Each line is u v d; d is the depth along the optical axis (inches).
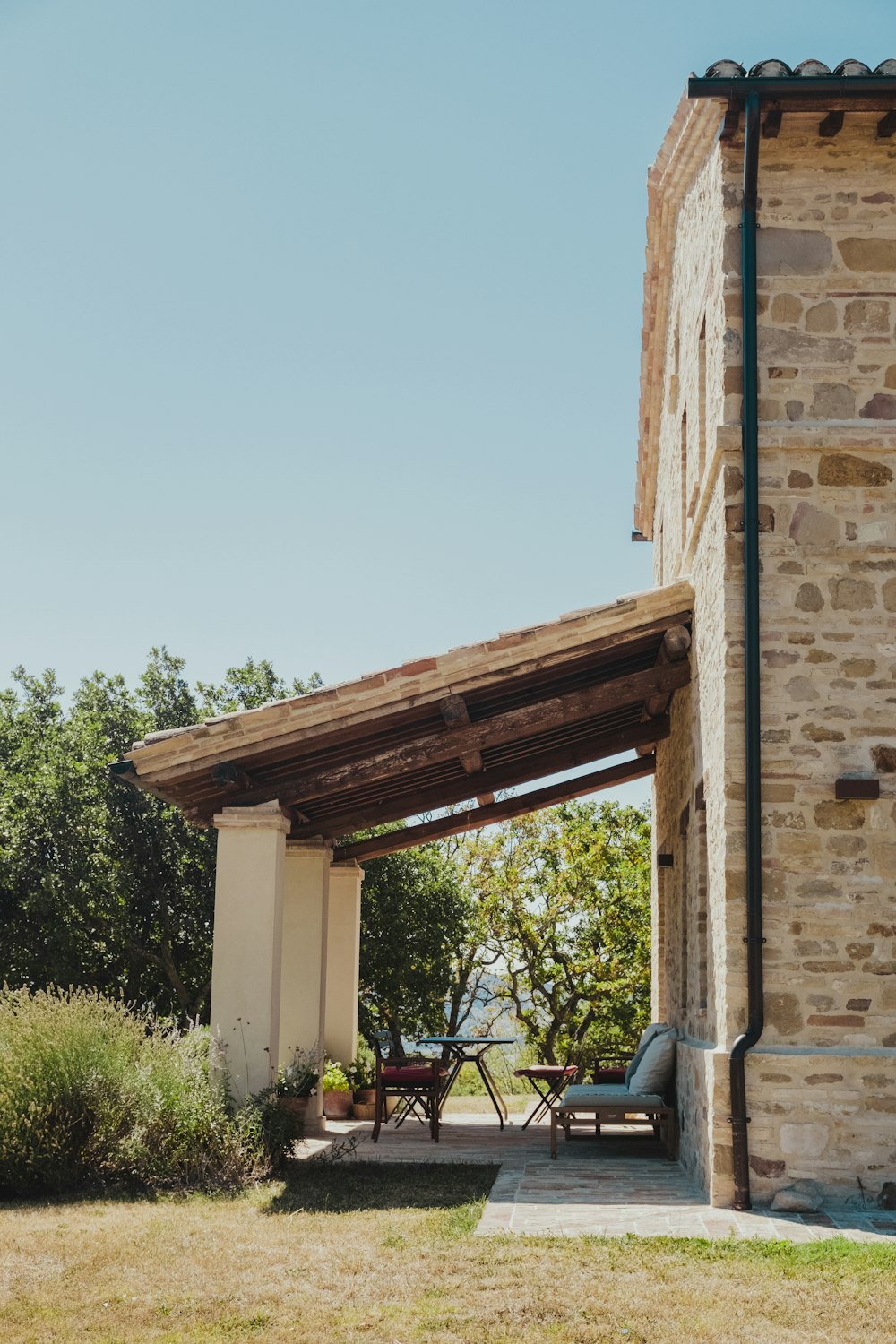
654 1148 356.5
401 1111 451.2
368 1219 239.5
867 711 255.4
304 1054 407.2
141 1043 325.7
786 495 262.1
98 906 635.5
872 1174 237.8
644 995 855.1
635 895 847.1
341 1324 162.9
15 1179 278.2
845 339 266.1
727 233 269.3
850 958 247.4
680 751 369.4
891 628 257.9
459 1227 225.1
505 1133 408.2
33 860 648.4
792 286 267.9
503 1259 195.5
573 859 857.5
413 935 702.5
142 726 690.8
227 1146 291.9
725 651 258.8
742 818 253.1
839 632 257.9
